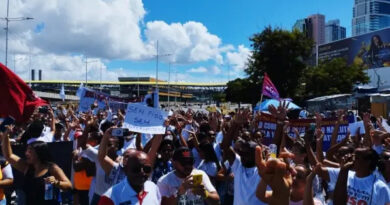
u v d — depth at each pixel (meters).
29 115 5.57
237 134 7.14
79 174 7.44
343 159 4.74
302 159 6.07
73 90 128.75
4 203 7.22
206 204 4.91
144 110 5.82
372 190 4.63
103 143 5.48
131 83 139.50
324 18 171.62
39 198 5.38
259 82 49.19
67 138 10.14
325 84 51.53
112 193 3.79
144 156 3.83
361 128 10.34
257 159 4.32
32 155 5.41
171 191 4.91
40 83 136.00
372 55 76.44
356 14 196.25
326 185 6.19
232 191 7.06
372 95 30.22
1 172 6.27
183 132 9.74
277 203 4.23
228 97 54.53
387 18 189.25
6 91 5.38
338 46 86.56
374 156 4.67
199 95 154.75
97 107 14.95
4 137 5.79
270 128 9.76
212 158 7.12
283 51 47.56
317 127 8.25
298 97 49.66
